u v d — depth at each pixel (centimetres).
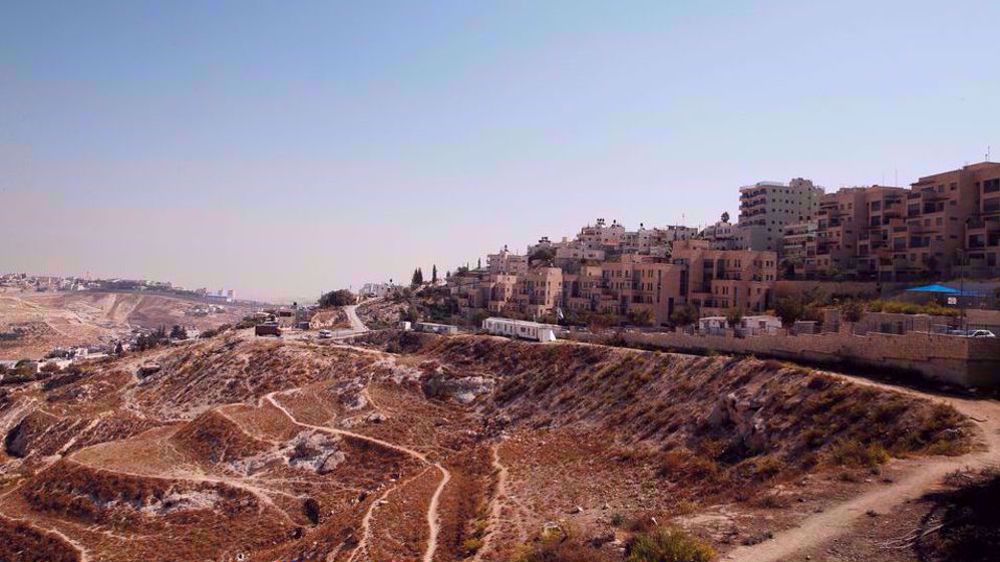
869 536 2600
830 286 12362
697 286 14425
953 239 11919
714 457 5191
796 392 5281
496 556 3919
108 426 12081
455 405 9656
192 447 9131
